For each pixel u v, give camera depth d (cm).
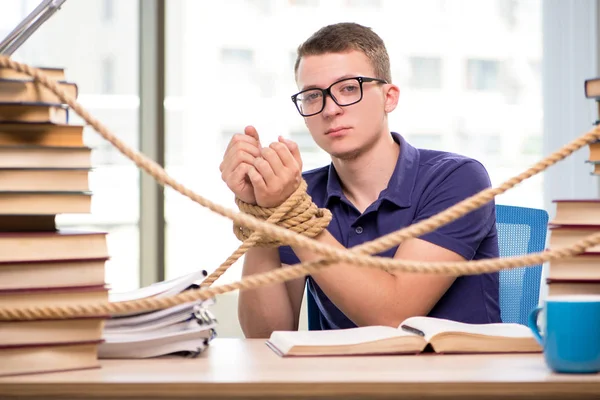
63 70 114
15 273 104
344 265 151
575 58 346
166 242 348
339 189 187
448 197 177
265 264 174
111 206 347
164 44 350
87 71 349
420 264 94
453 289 173
